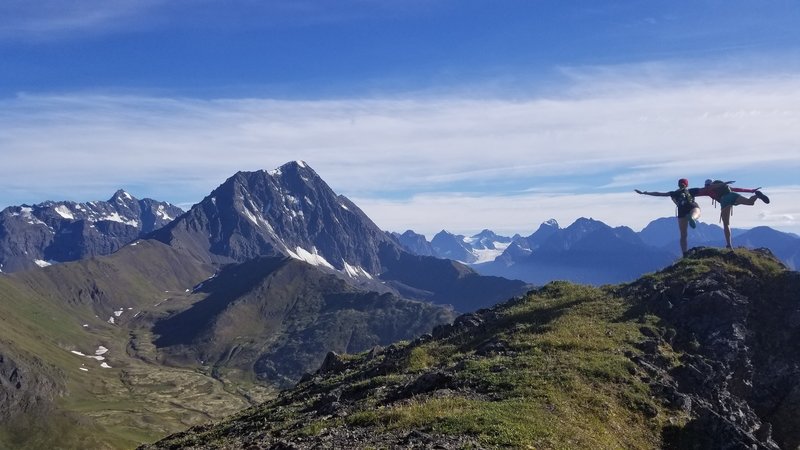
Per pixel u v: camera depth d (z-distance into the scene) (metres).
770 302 37.66
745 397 32.41
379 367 38.47
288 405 35.53
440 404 24.14
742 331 35.34
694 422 24.95
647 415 25.70
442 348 38.88
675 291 39.28
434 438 20.41
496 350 33.31
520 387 25.81
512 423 21.41
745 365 33.41
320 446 21.02
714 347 34.19
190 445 31.77
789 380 32.75
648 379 28.56
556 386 26.11
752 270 40.62
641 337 33.91
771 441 27.30
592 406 24.89
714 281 39.16
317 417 28.48
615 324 35.81
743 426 28.22
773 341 35.12
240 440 28.22
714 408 28.67
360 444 20.77
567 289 45.94
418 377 29.98
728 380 32.50
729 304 36.56
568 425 22.38
